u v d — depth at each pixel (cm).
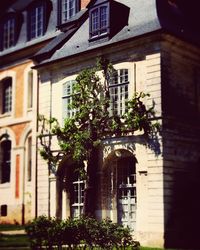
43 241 1316
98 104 2144
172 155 1992
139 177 2014
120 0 2369
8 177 2952
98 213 2136
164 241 1891
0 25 3189
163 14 2150
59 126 2311
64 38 2519
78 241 1360
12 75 2986
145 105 2036
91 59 2286
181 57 2142
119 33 2206
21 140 2845
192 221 1972
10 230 2348
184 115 2098
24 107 2859
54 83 2458
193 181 2048
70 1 2702
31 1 2972
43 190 2416
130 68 2116
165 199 1928
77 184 2344
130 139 2064
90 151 2131
